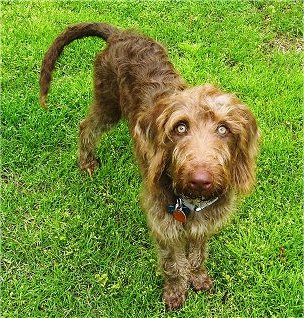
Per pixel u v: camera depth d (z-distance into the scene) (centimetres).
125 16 134
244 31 128
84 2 138
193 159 58
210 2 137
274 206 92
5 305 81
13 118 106
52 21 131
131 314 80
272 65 120
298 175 97
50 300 81
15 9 134
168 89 77
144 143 69
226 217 75
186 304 81
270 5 136
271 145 99
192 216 72
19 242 88
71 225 90
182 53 123
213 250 86
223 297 82
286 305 80
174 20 132
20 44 124
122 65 83
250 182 69
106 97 89
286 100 110
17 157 100
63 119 106
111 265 85
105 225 90
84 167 98
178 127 62
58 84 114
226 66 120
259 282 82
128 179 97
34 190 96
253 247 86
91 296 82
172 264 78
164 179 69
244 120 65
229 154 62
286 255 85
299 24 131
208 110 61
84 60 120
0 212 92
